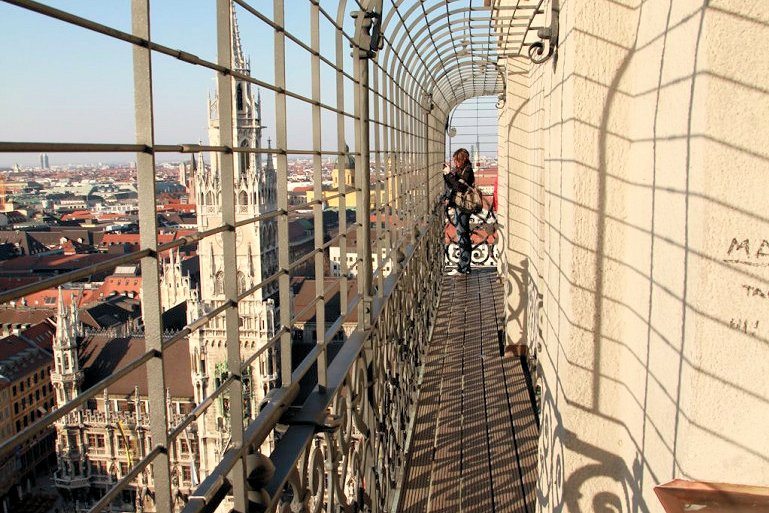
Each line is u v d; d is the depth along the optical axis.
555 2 3.69
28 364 40.19
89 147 1.27
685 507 1.81
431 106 9.49
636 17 3.00
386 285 5.38
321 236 3.20
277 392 2.64
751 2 2.06
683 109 2.32
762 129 2.11
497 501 4.87
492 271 13.51
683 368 2.32
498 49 8.09
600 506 3.35
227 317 1.97
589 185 3.14
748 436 2.22
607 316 3.22
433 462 5.46
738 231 2.14
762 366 2.19
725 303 2.17
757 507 1.78
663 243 2.57
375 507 4.05
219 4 1.96
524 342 7.98
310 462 2.74
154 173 1.51
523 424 6.09
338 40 3.71
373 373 4.13
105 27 1.31
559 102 3.63
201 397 40.88
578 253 3.19
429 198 9.77
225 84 1.96
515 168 8.23
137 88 1.49
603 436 3.30
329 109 3.36
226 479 2.02
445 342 8.68
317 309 3.11
